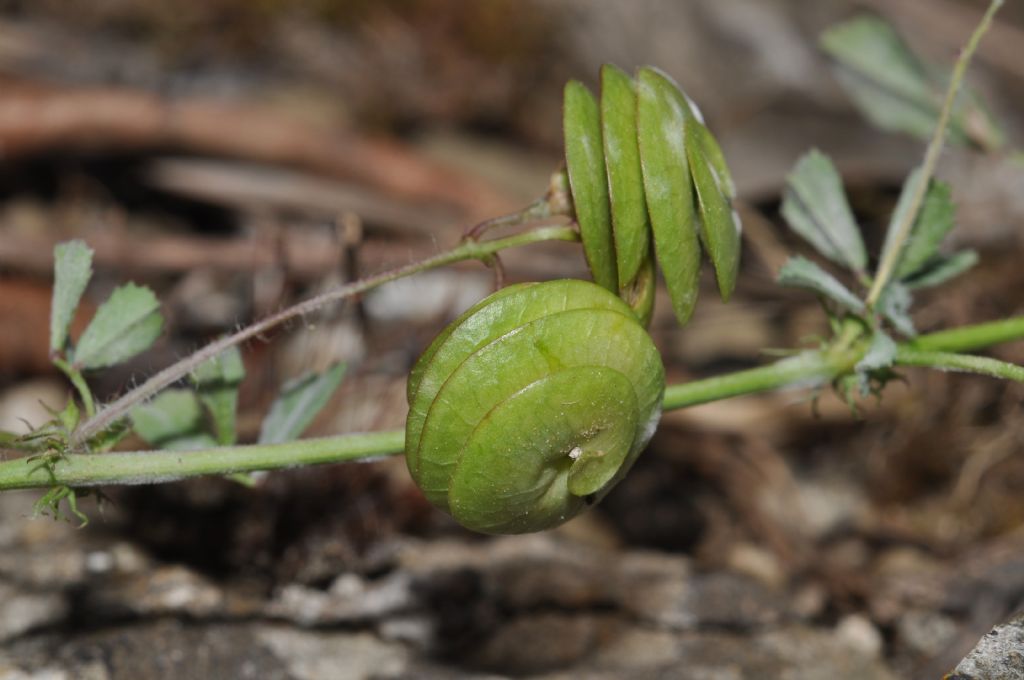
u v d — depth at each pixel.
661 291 0.28
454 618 0.21
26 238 0.26
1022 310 0.27
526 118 0.35
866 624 0.23
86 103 0.28
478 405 0.18
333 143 0.30
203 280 0.27
